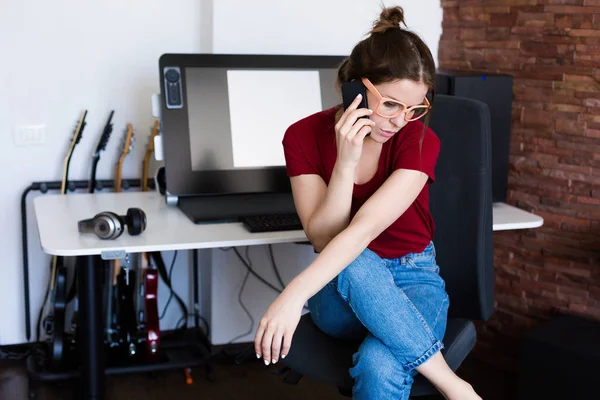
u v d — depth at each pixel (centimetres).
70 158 301
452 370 191
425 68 173
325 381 190
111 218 220
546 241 294
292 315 171
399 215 182
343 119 178
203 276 336
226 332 327
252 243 226
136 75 315
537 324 300
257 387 296
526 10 289
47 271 319
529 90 292
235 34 300
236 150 270
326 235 186
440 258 213
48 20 300
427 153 186
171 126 264
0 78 299
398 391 175
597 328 273
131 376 303
